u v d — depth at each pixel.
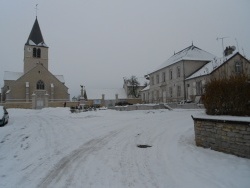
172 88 45.19
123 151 9.05
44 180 6.33
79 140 11.43
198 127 9.54
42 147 10.19
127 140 11.09
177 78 43.16
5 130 15.46
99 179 6.28
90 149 9.52
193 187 5.61
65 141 11.29
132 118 20.38
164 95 48.72
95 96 79.94
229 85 9.16
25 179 6.47
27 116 29.77
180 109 28.92
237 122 7.55
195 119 9.65
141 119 19.41
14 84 64.06
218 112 9.68
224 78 9.80
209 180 5.98
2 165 7.87
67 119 22.02
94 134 12.95
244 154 7.40
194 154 8.33
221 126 8.34
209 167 6.91
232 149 7.87
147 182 5.99
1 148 10.51
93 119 20.52
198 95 36.53
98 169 7.05
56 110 40.00
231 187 5.52
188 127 14.22
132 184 5.89
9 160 8.48
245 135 7.36
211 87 9.98
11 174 6.94
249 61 11.85
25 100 64.44
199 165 7.14
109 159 8.02
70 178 6.40
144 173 6.63
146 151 8.97
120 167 7.18
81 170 7.00
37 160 8.26
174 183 5.89
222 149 8.30
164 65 49.22
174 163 7.44
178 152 8.68
